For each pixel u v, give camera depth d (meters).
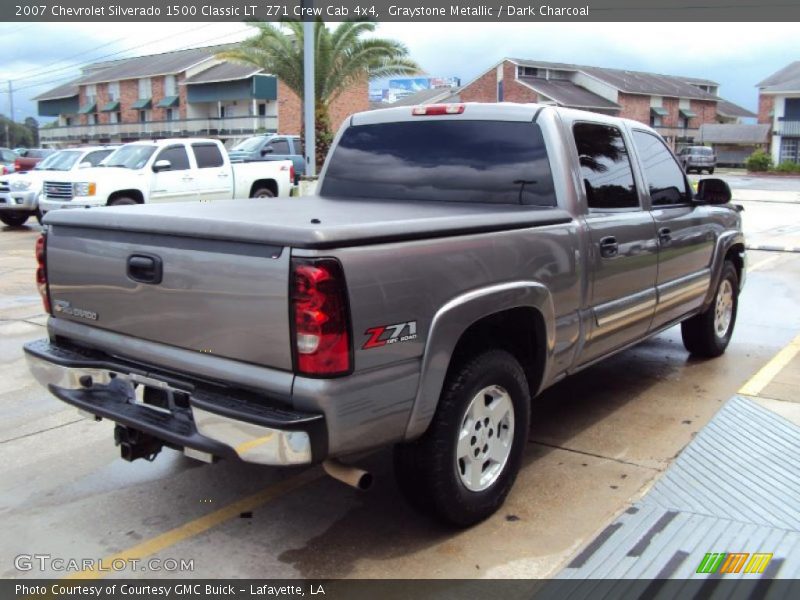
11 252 13.70
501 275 3.63
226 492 4.18
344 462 3.28
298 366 2.92
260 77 45.75
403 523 3.81
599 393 5.77
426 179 4.73
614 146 4.89
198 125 52.16
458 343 3.62
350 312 2.94
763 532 3.63
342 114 47.81
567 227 4.13
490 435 3.74
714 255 6.11
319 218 3.35
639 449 4.68
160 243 3.31
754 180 43.81
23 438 4.93
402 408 3.19
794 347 7.05
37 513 3.94
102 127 60.53
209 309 3.16
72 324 3.82
